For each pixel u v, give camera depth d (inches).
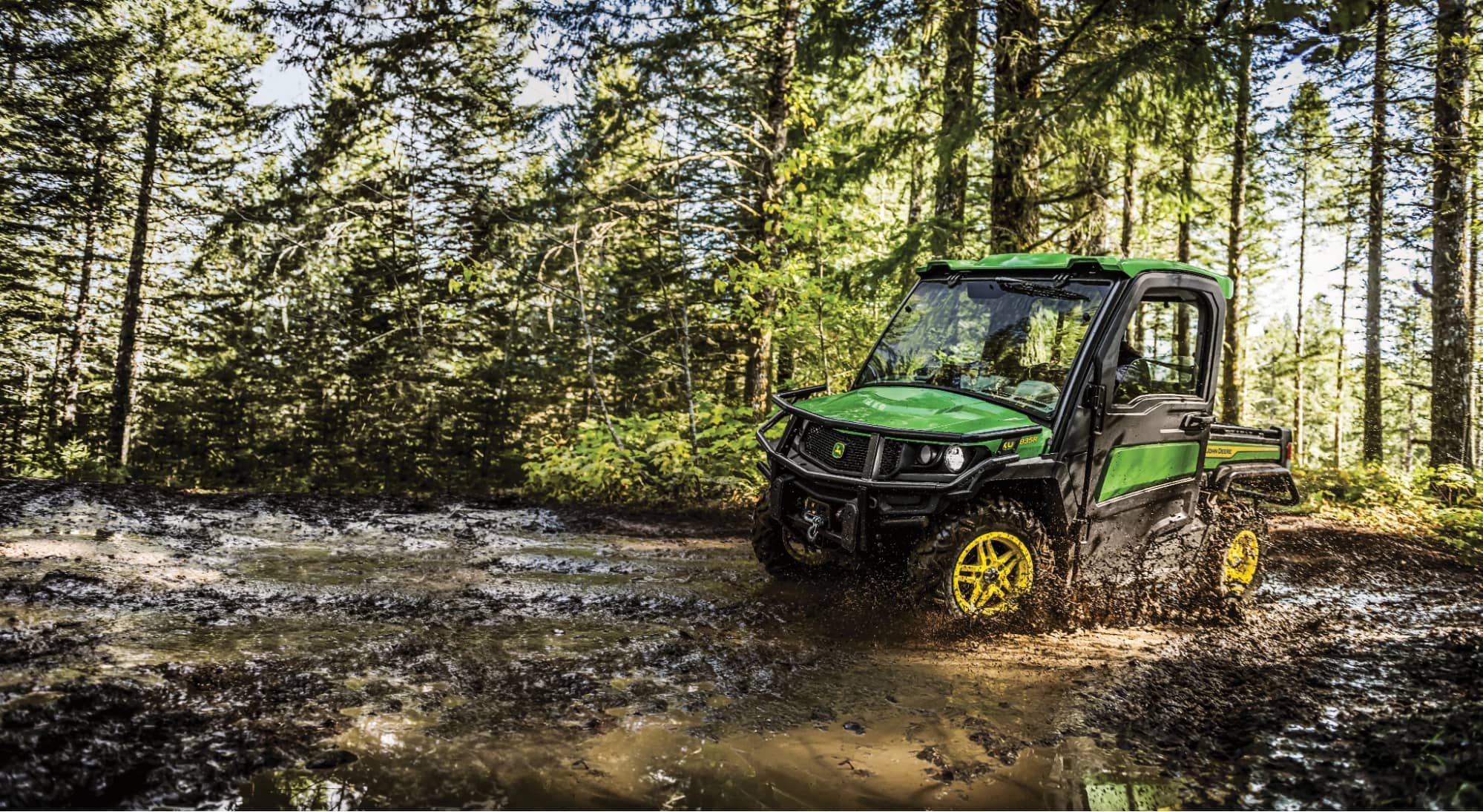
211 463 647.1
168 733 99.0
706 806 91.8
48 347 876.0
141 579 174.6
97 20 706.2
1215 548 213.9
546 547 251.6
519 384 665.0
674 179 433.1
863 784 100.5
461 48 481.4
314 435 663.1
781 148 482.0
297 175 468.1
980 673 147.3
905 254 406.6
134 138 756.0
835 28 423.2
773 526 213.5
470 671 131.6
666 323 600.7
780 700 128.6
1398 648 174.1
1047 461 175.6
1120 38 378.3
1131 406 195.6
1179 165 501.4
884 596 185.0
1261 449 239.0
